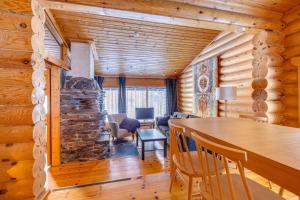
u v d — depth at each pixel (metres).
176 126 1.72
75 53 4.13
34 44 1.81
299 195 0.77
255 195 1.18
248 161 1.03
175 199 2.14
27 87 1.75
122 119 5.85
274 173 0.88
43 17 2.15
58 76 3.36
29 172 1.77
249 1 2.78
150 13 2.44
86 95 3.75
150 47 4.71
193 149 3.07
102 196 2.23
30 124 1.77
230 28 2.99
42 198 2.04
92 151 3.64
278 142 1.19
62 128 3.47
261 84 3.10
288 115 3.06
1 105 1.70
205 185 1.28
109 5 2.28
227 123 2.01
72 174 2.92
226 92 3.47
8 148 1.71
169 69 6.43
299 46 2.87
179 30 3.99
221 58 4.64
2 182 1.72
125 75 6.70
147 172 2.98
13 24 1.72
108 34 4.01
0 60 1.69
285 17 3.06
